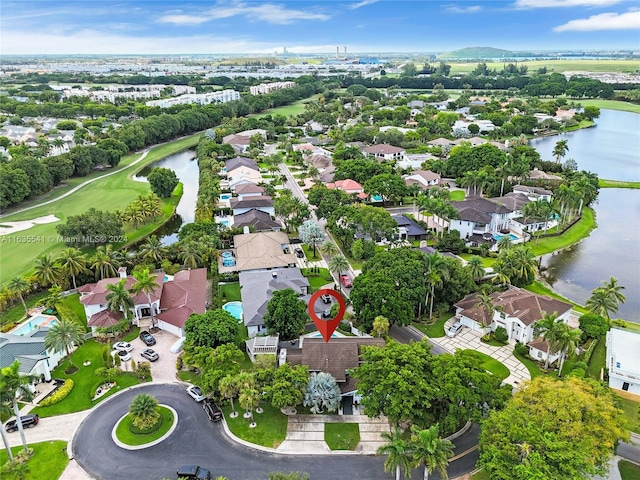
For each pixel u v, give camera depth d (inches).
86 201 7204.7
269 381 2987.2
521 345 3639.3
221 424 2935.5
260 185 7490.2
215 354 3137.3
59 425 2935.5
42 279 4338.1
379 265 4128.9
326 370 3176.7
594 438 2324.1
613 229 6432.1
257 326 3809.1
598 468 2396.7
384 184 6742.1
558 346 3201.3
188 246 4840.1
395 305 3641.7
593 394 2593.5
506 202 6402.6
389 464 2290.8
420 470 2593.5
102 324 3858.3
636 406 3043.8
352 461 2657.5
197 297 4207.7
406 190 6875.0
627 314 4343.0
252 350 3459.6
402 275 3922.2
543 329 3334.2
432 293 4013.3
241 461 2657.5
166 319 3924.7
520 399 2586.1
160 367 3476.9
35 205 7012.8
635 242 5989.2
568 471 2128.4
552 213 6053.2
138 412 2866.6
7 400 2532.0
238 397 3127.5
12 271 4862.2
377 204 6988.2
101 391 3230.8
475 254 5388.8
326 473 2578.7
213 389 2997.0
